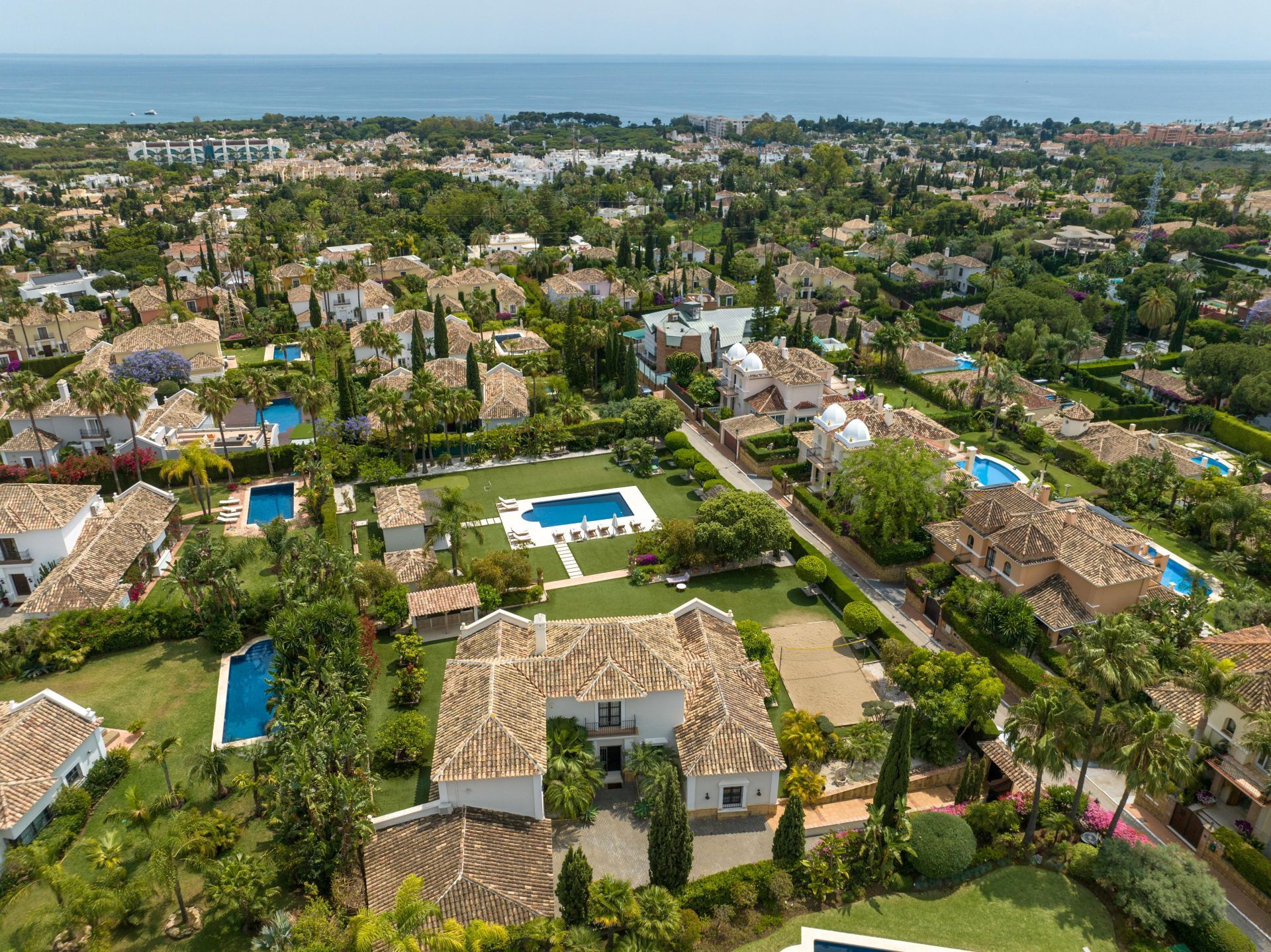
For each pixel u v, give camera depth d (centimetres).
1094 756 5488
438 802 4625
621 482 9775
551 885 4388
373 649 6462
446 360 11881
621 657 5288
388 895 4244
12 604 7312
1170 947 4341
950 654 5631
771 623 7081
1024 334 13562
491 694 4950
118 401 8862
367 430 9956
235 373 12175
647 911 4159
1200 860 4731
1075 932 4428
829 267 18138
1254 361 11319
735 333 13338
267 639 6831
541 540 8469
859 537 8081
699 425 11512
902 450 7894
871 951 4284
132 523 7681
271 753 5150
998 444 10781
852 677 6316
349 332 13738
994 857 4797
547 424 10450
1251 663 5209
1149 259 19288
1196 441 11350
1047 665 6456
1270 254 19400
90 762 5312
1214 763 5012
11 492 7431
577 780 4928
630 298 16562
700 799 5047
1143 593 6650
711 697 5300
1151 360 12650
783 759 5041
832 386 11631
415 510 8125
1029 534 6931
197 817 4653
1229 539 8312
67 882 4094
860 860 4656
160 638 6781
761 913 4481
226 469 9712
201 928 4344
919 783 5359
